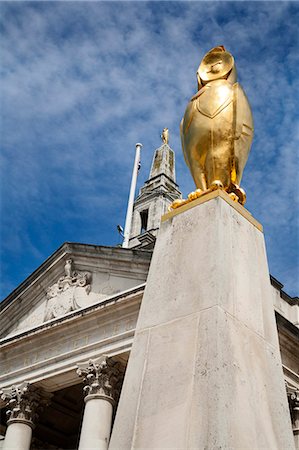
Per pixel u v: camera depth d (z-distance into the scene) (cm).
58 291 2750
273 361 751
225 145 891
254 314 770
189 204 869
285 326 2339
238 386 664
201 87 959
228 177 887
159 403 675
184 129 939
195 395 650
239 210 866
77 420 3036
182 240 832
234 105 905
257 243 871
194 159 911
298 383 2362
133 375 732
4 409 2844
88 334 2434
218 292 727
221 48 965
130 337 2280
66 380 2439
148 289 816
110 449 680
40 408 2517
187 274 781
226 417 618
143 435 661
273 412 692
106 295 2606
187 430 627
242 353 704
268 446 648
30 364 2550
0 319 2961
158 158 5250
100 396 2223
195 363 679
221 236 791
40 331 2545
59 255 2834
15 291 2930
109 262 2667
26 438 2430
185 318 734
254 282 811
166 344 727
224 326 701
